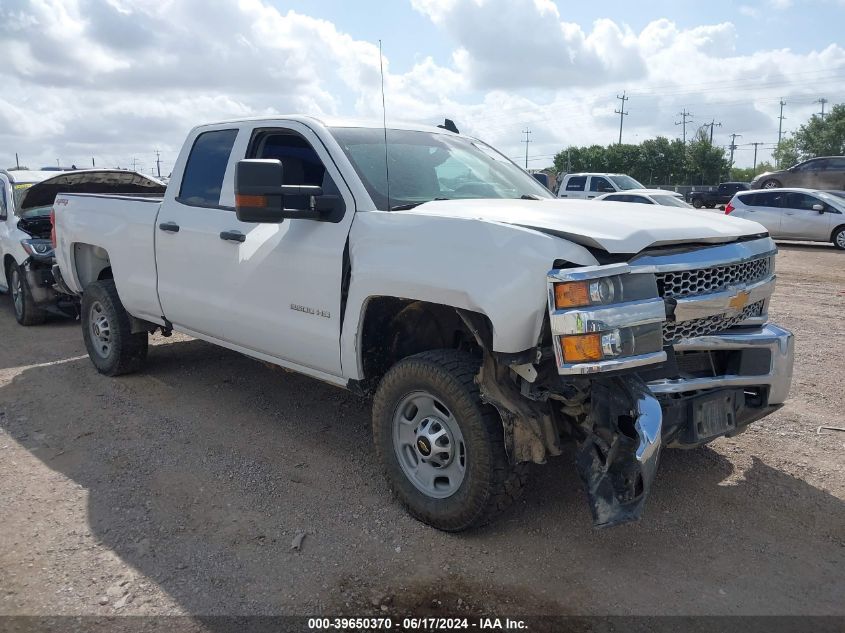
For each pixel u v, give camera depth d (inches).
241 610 114.9
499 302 118.4
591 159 3609.7
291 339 163.3
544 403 128.0
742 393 139.8
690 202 1608.0
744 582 123.1
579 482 159.8
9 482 160.4
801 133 2955.2
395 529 139.8
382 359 154.4
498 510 131.5
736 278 134.2
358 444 182.2
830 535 138.4
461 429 130.5
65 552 131.5
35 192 331.0
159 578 123.3
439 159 172.6
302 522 142.6
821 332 303.3
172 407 209.2
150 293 209.5
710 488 157.6
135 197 231.3
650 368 118.6
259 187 137.9
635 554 131.9
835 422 194.9
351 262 144.9
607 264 116.0
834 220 692.1
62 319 347.9
